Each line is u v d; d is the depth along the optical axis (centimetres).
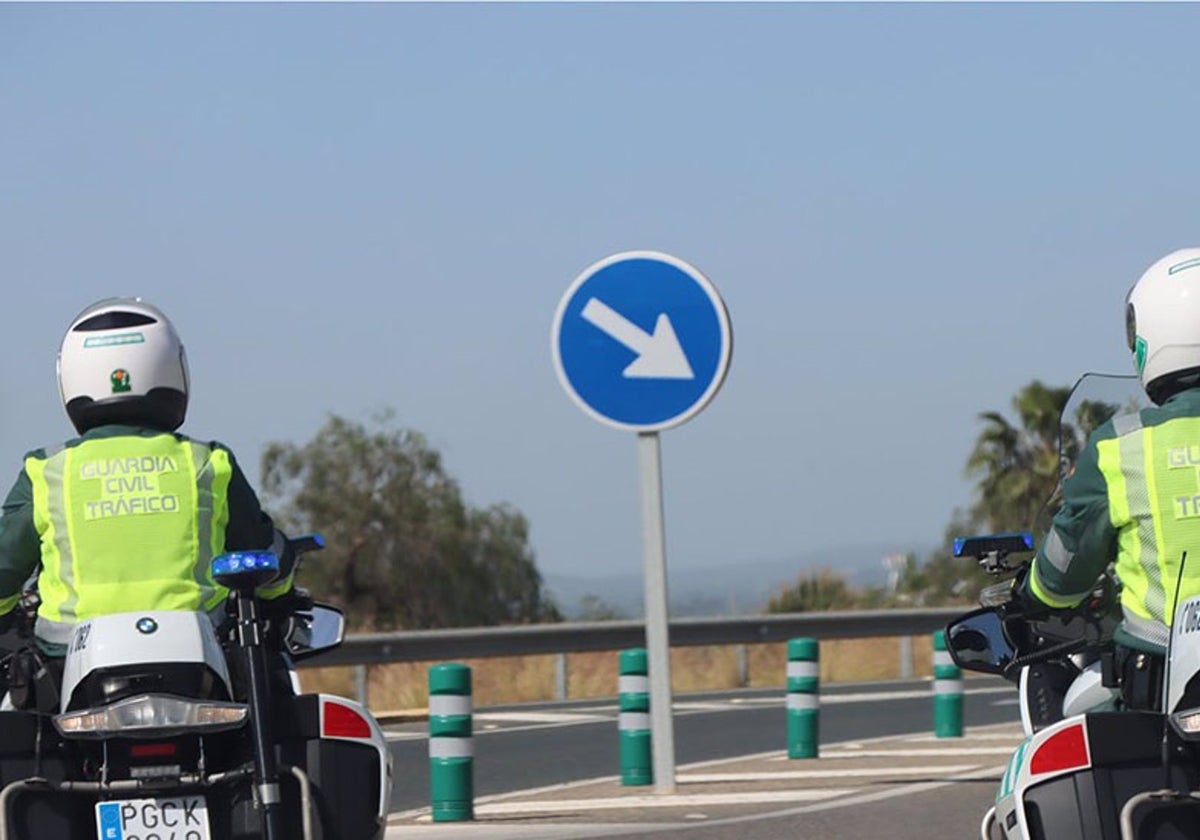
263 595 1395
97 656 1277
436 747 2353
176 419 1408
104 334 1379
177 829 1301
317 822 1321
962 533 7744
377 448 8638
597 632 5147
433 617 8581
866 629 5659
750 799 2409
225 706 1272
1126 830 1109
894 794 2438
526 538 8775
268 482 8562
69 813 1305
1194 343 1186
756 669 5578
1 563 1358
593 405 2391
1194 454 1155
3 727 1299
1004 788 1180
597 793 2577
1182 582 1154
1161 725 1141
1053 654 1312
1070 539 1197
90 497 1346
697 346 2366
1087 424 1341
